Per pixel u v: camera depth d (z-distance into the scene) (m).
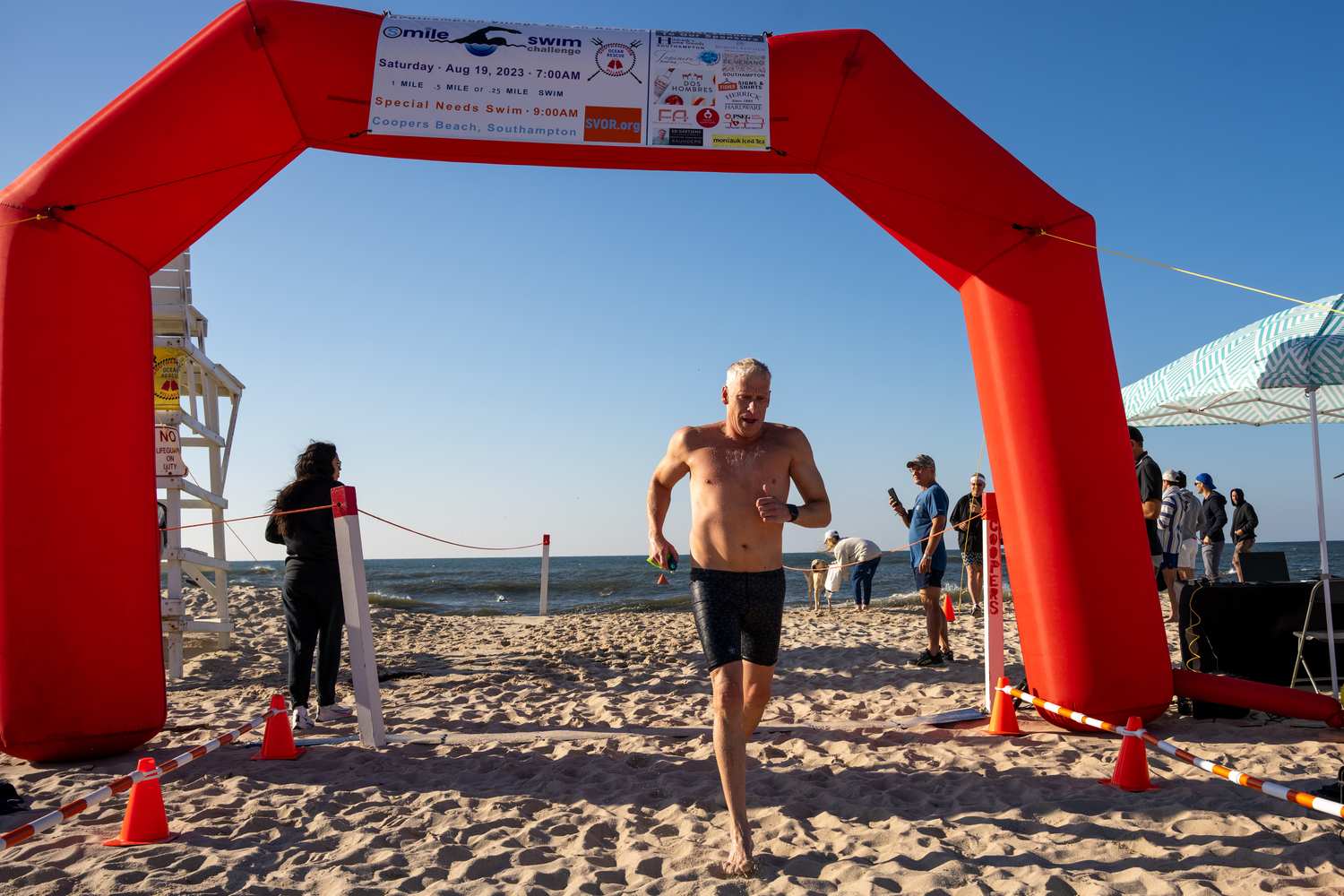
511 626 12.61
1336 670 5.27
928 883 2.68
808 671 7.53
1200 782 3.73
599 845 3.22
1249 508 12.88
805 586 31.41
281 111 4.72
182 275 8.00
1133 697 4.54
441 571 51.19
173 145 4.52
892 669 7.32
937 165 4.77
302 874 2.90
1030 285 4.67
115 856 3.09
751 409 3.19
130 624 4.47
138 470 4.59
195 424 8.16
